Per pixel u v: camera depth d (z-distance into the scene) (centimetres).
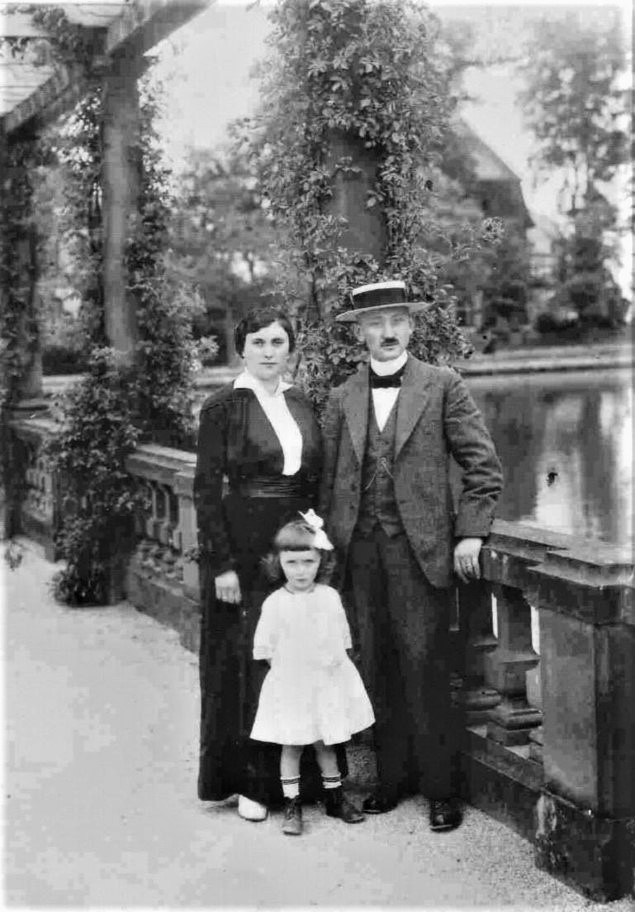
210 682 392
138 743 468
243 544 387
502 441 1747
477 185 3397
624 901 311
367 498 383
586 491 1251
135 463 715
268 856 353
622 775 310
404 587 375
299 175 470
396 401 383
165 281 754
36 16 698
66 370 1477
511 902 313
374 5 450
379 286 379
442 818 367
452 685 400
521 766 361
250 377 398
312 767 391
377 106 454
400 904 314
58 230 775
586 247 3550
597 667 307
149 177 754
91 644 638
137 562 727
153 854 357
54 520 882
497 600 372
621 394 2494
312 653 370
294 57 459
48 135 890
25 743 469
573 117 3447
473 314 3350
